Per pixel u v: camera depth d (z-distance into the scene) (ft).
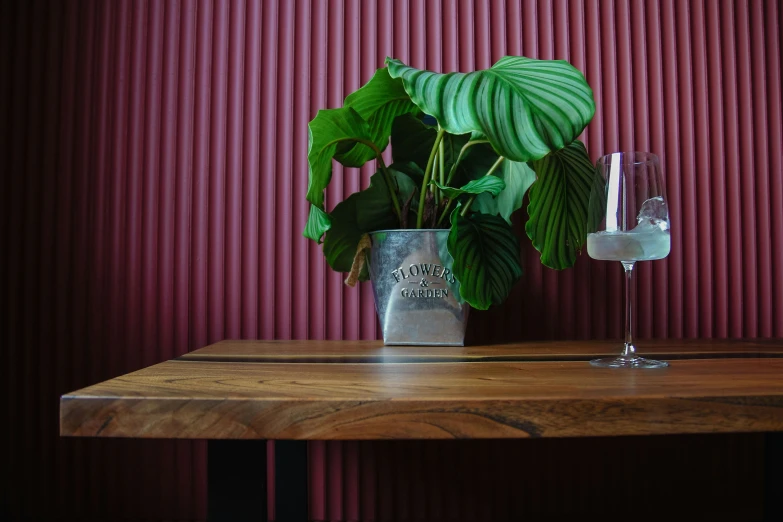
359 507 4.00
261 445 2.09
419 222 3.32
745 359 2.83
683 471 4.09
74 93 4.06
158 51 4.09
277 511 3.34
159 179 4.07
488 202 3.60
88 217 4.05
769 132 4.22
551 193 3.20
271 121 4.09
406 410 1.84
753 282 4.17
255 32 4.11
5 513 3.99
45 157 4.04
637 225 2.42
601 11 4.18
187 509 4.03
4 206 4.01
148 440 4.04
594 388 2.05
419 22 4.11
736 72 4.21
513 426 1.85
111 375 4.02
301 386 2.08
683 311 4.13
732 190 4.19
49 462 4.00
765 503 3.69
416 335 3.30
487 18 4.12
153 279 4.06
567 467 4.07
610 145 4.14
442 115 2.40
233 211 4.08
